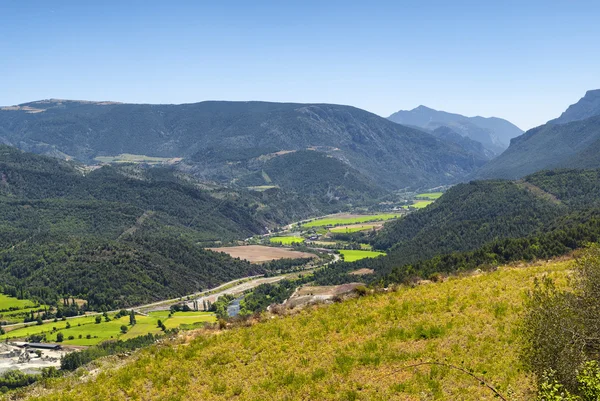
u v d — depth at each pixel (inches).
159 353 1155.9
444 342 1033.5
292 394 896.9
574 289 823.7
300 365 1021.2
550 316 766.5
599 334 733.3
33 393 1036.5
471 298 1277.1
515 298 1214.9
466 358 943.0
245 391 932.6
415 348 1026.1
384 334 1116.5
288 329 1230.9
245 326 1334.9
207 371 1038.4
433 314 1201.4
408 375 914.1
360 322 1214.9
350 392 863.1
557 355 731.4
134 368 1085.1
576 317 748.6
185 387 980.6
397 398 839.7
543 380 735.7
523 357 842.2
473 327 1082.7
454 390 839.1
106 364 1170.0
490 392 820.6
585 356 705.0
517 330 999.0
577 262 861.8
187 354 1126.4
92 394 975.6
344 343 1104.2
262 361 1058.1
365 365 976.9
